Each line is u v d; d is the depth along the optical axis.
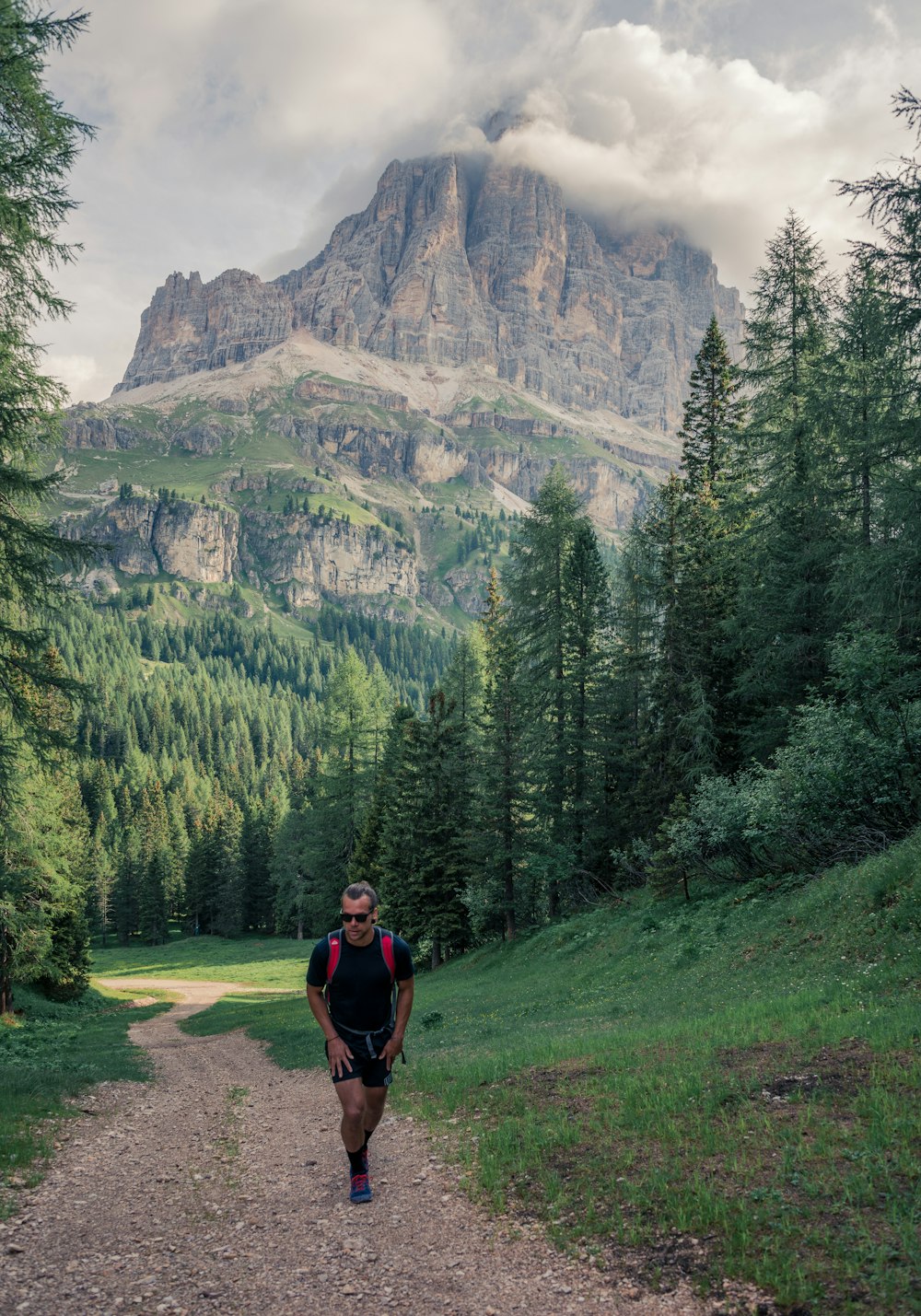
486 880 34.66
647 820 29.52
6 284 13.29
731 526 28.03
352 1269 4.92
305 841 71.62
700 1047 9.08
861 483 21.69
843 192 16.19
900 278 16.48
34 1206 6.37
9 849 21.84
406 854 38.97
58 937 38.38
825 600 22.91
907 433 16.98
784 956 13.77
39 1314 4.36
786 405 25.14
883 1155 5.32
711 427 34.56
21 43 12.11
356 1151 6.08
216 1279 4.85
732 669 27.59
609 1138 6.61
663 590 28.61
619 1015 14.36
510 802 33.53
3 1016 29.34
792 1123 6.20
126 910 100.50
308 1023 24.38
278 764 165.12
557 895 32.66
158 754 170.88
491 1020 17.91
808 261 25.19
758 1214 4.84
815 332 24.75
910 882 12.66
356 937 6.00
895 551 17.09
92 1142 9.13
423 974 36.50
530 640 34.00
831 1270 4.23
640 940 20.06
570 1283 4.54
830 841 17.30
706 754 26.17
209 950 82.44
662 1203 5.30
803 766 17.19
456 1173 6.57
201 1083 14.91
